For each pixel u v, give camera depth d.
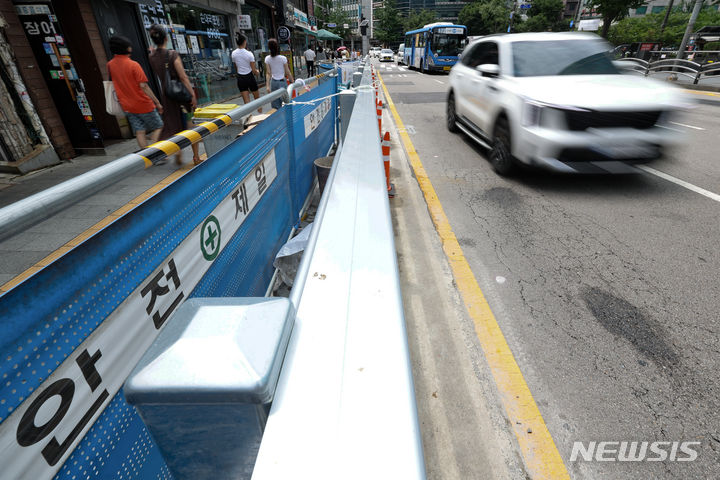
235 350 0.49
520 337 2.31
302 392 0.52
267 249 2.76
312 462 0.43
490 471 1.61
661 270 2.91
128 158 1.13
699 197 4.17
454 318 2.49
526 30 54.81
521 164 4.55
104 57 6.74
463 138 7.22
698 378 2.00
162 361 0.48
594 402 1.89
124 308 1.10
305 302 0.70
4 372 0.70
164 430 0.53
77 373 0.90
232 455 0.56
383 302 0.70
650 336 2.28
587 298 2.63
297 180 3.76
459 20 65.38
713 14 40.50
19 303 0.73
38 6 5.11
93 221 3.68
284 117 3.24
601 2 27.95
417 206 4.20
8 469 0.71
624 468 1.59
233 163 2.05
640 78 4.61
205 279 1.73
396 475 0.42
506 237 3.48
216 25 12.19
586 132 3.97
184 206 1.49
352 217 1.06
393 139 7.29
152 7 7.86
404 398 0.51
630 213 3.86
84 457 0.93
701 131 7.13
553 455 1.66
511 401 1.91
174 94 5.40
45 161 5.50
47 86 5.58
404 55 32.22
